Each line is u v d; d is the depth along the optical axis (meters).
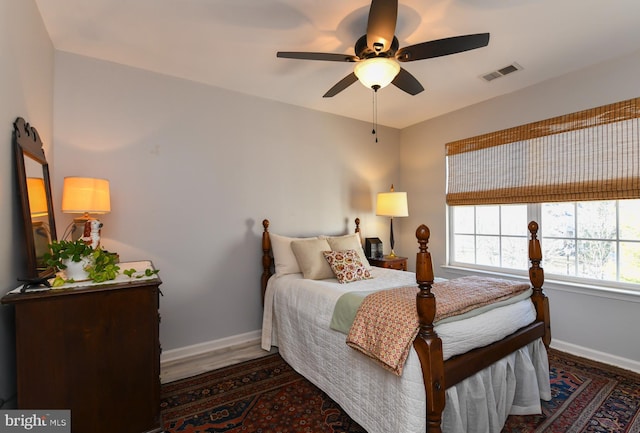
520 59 2.44
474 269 3.45
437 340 1.42
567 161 2.68
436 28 2.01
